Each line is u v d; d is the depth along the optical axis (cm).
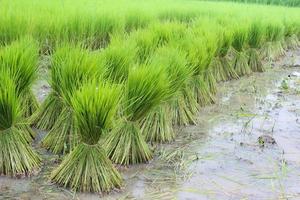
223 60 861
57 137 487
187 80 599
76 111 407
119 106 469
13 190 411
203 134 575
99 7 1167
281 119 651
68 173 416
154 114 532
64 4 1145
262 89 820
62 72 478
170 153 509
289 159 516
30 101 555
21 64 480
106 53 528
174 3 1695
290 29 1388
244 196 428
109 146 470
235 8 1677
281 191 443
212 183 448
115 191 419
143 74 454
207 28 802
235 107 698
